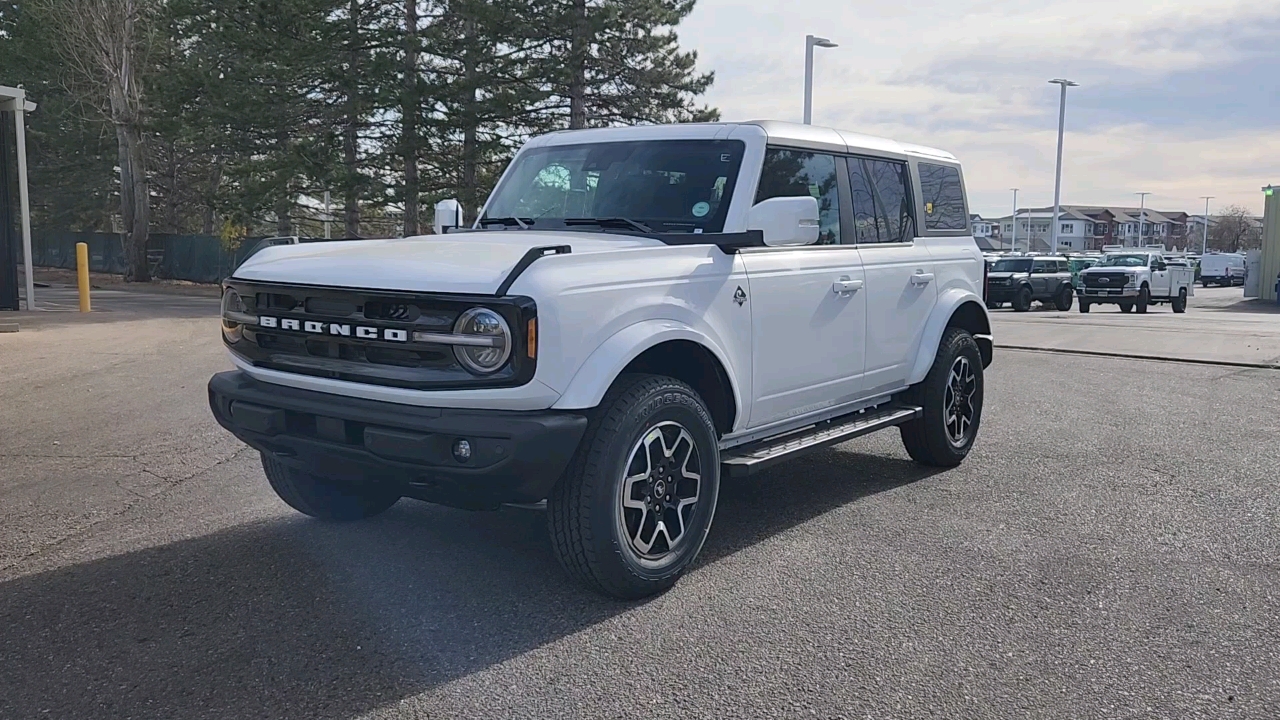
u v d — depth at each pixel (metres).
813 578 4.64
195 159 40.53
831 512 5.78
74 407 8.98
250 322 4.57
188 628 4.06
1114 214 149.50
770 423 5.24
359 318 4.13
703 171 5.22
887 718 3.30
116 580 4.62
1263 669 3.68
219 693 3.49
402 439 3.93
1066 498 6.07
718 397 4.86
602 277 4.18
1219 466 6.89
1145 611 4.23
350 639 3.95
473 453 3.86
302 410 4.27
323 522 5.57
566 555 4.20
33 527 5.47
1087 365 12.78
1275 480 6.48
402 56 27.09
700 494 4.58
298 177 28.72
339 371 4.22
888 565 4.82
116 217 52.06
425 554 5.00
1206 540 5.21
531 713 3.34
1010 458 7.22
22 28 37.03
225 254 32.78
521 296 3.87
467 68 26.80
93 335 15.06
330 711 3.36
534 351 3.87
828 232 5.69
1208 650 3.84
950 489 6.32
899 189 6.43
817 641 3.92
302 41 26.31
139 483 6.41
